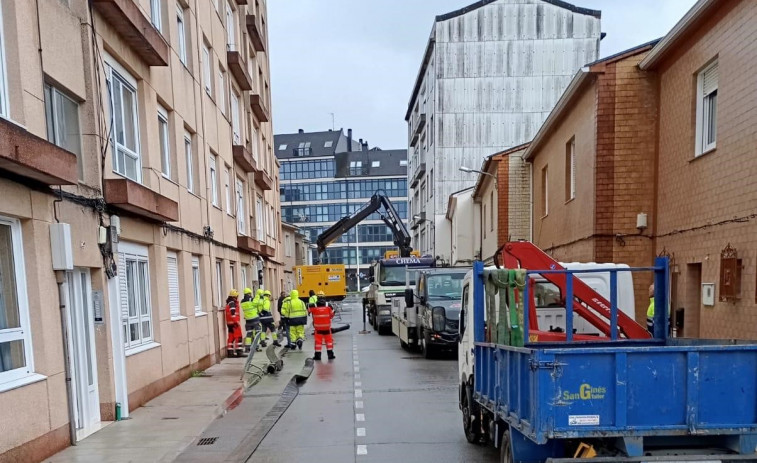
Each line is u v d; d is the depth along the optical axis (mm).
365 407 9086
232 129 18016
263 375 12008
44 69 6426
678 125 10133
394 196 88125
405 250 26344
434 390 10445
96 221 7500
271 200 27953
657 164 11086
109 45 8250
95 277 7590
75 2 7426
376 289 22938
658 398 3941
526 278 5195
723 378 3967
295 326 16578
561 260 14727
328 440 7133
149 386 9148
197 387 10320
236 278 17859
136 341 9094
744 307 7781
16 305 5855
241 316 17625
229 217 16828
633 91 11289
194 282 12992
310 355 15508
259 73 26078
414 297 16031
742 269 7852
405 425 7867
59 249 6262
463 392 7211
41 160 5492
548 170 16609
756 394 3973
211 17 15594
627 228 11344
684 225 9867
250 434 7395
